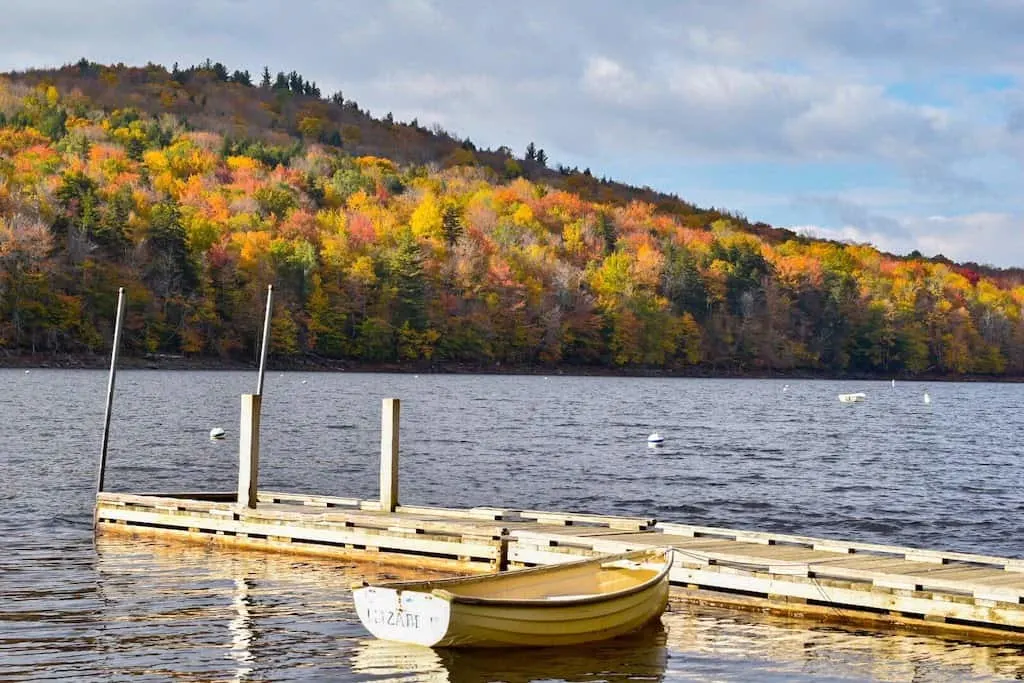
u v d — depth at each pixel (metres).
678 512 32.72
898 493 37.91
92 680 14.64
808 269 195.25
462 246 174.00
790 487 38.94
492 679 15.12
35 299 129.62
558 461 45.91
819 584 18.03
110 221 138.75
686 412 85.75
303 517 22.97
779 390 139.50
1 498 30.98
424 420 68.19
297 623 17.67
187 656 15.79
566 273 174.50
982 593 16.70
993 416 89.56
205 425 59.09
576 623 16.58
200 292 142.25
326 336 152.12
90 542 24.27
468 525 22.12
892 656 16.17
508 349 167.25
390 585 16.38
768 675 15.42
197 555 22.81
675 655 16.28
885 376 194.00
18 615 17.77
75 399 77.25
